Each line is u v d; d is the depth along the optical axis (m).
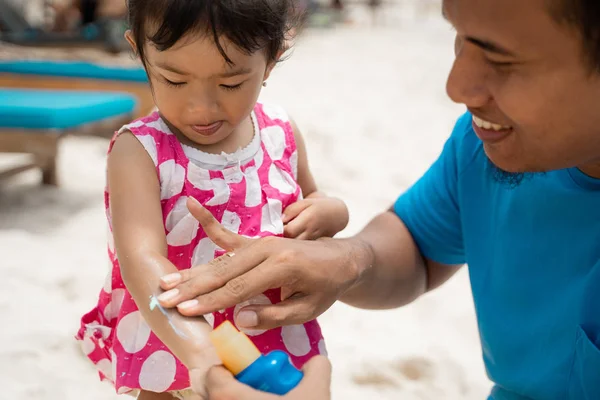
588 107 1.22
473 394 2.64
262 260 1.39
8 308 2.91
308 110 7.51
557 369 1.52
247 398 1.12
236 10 1.48
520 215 1.60
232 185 1.66
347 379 2.63
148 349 1.61
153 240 1.50
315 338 1.74
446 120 7.48
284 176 1.77
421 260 1.87
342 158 5.66
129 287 1.45
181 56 1.49
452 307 3.27
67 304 3.01
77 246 3.70
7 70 6.36
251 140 1.74
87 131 6.04
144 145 1.59
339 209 1.78
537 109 1.24
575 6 1.14
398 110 7.90
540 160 1.32
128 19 1.61
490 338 1.67
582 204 1.50
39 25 11.86
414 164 5.68
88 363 2.62
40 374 2.50
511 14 1.18
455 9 1.24
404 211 1.88
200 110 1.53
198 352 1.29
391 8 27.73
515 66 1.23
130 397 2.43
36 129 4.38
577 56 1.18
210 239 1.59
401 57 12.96
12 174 4.57
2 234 3.77
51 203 4.47
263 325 1.38
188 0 1.45
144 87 6.18
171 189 1.60
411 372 2.74
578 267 1.51
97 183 4.95
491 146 1.35
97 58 7.04
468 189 1.73
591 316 1.46
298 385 1.16
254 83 1.58
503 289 1.63
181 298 1.34
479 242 1.71
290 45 1.74
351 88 9.20
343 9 21.06
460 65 1.28
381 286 1.76
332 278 1.44
